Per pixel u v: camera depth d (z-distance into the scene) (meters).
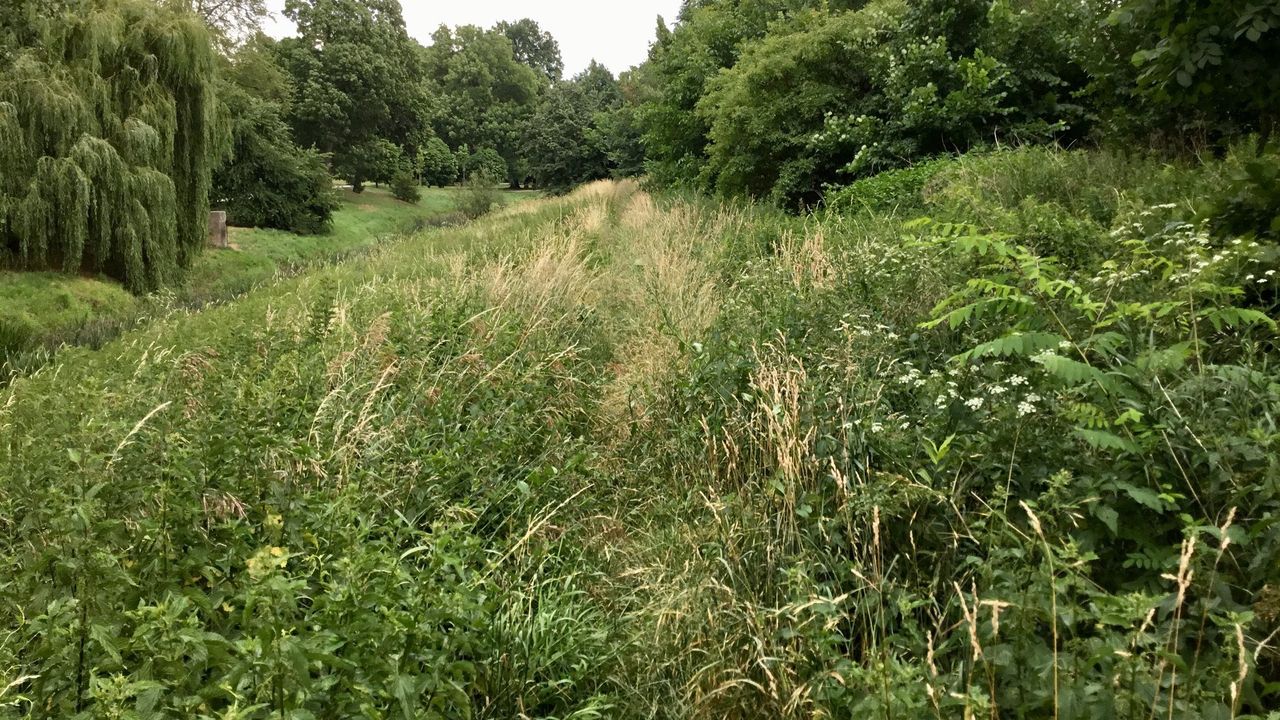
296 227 33.50
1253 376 2.84
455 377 5.35
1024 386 3.11
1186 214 4.41
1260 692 2.16
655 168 21.88
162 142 18.14
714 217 11.43
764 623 2.82
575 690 3.06
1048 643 2.35
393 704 2.33
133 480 3.14
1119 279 3.50
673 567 3.41
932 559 2.91
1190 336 3.24
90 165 16.11
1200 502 2.55
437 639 2.61
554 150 49.59
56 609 2.25
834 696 2.39
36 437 4.21
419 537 3.72
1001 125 10.03
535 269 8.03
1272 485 2.30
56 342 11.58
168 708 2.05
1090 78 9.51
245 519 3.12
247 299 10.76
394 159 50.75
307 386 4.61
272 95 41.66
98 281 16.73
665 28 20.75
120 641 2.22
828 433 3.54
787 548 3.20
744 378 4.61
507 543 3.74
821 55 12.48
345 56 47.34
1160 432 2.65
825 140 11.70
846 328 4.25
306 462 3.72
